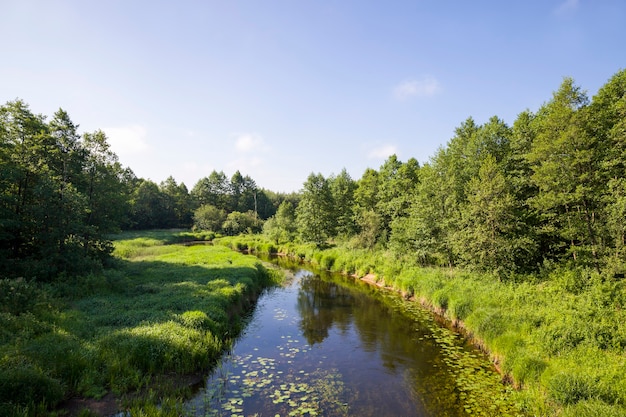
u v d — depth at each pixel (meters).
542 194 20.03
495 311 14.62
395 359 12.69
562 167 18.53
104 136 25.80
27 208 17.84
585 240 19.23
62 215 18.34
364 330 16.16
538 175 19.41
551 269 19.25
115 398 8.63
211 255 35.91
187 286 19.45
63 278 17.67
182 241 66.69
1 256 17.25
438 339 14.88
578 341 11.01
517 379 10.34
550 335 11.40
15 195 19.08
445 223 24.41
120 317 13.18
